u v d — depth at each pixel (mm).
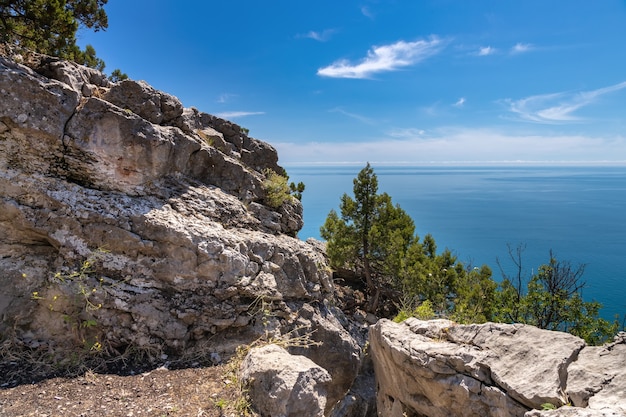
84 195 7910
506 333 7434
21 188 7406
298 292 10672
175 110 10648
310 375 6043
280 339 9156
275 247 10375
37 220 7391
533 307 15391
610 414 4949
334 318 11898
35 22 10047
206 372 7102
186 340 7816
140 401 5934
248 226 10859
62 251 7445
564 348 6648
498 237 144000
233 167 11781
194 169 10789
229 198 10992
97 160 8227
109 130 8352
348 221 23578
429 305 12961
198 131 12594
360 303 22688
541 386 6152
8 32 9484
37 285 7281
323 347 10648
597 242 127750
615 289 47406
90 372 6531
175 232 8094
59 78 8531
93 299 7297
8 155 7387
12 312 6953
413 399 8320
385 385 9930
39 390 5852
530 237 143000
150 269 7941
